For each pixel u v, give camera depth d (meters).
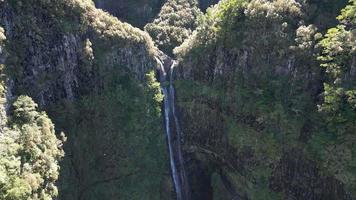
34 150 50.94
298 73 68.25
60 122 67.50
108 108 74.19
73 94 70.62
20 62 60.78
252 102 71.56
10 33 60.28
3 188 43.38
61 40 67.38
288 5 70.81
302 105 66.50
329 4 70.31
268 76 71.56
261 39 72.12
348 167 59.56
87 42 71.38
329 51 62.53
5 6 59.78
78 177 69.44
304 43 66.50
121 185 74.00
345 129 60.22
